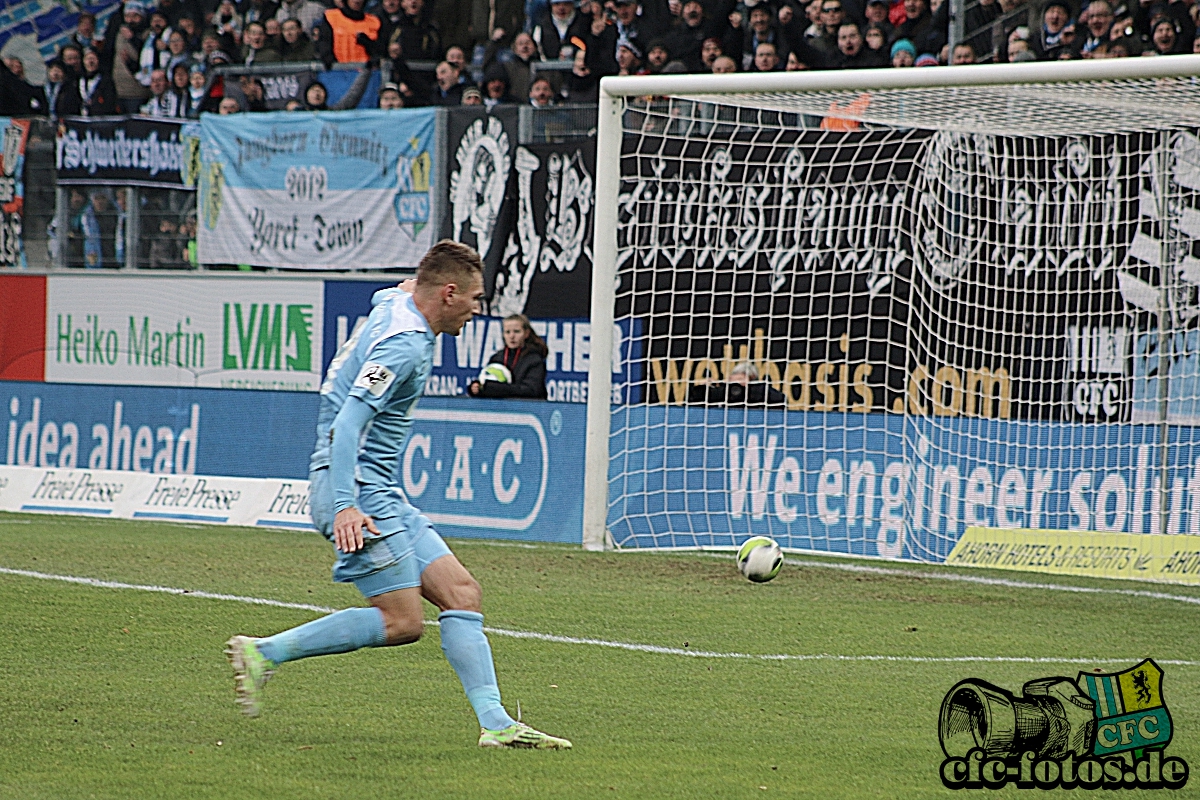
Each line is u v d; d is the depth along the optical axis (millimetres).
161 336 43969
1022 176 37500
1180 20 42812
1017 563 33031
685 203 39406
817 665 21125
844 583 30172
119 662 20406
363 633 15164
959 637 23750
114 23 53594
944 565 33938
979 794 14234
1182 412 34250
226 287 43094
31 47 54250
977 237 37594
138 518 40781
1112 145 36312
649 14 48719
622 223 39438
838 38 46531
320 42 51719
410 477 39750
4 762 14727
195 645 21812
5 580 27578
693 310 38812
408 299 15234
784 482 37250
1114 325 35688
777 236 39062
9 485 42969
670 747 15906
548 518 37719
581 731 16656
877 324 38094
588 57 49156
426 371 15125
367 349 14930
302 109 51562
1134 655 22359
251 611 24922
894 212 38406
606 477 35000
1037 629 24688
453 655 15359
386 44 51250
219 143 44125
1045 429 35906
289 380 42281
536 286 40094
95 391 44125
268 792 13672
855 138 39250
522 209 40312
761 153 39312
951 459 36188
